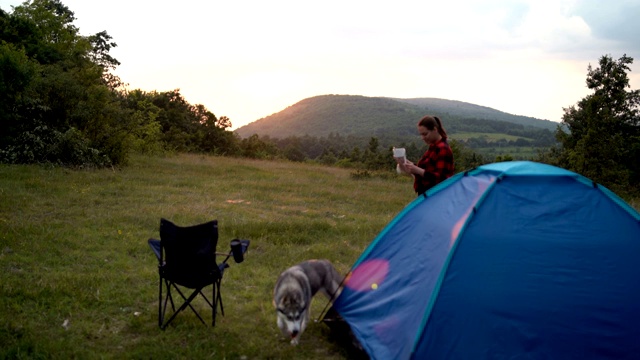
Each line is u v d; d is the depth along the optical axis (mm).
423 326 3582
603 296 3617
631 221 3930
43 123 15164
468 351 3518
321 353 4324
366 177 20703
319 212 11180
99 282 5617
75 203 9688
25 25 20031
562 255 3727
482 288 3635
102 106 16562
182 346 4301
